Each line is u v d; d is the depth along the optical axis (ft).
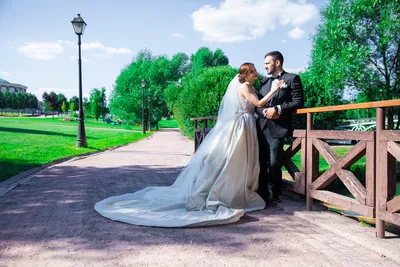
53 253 8.61
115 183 18.98
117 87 135.03
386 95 46.62
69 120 173.37
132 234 10.14
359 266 7.75
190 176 13.51
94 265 7.89
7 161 26.12
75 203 14.08
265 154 14.37
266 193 14.29
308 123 12.71
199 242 9.46
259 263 8.05
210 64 142.10
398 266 7.76
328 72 48.37
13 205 13.69
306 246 9.18
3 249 8.88
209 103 56.75
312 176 12.55
